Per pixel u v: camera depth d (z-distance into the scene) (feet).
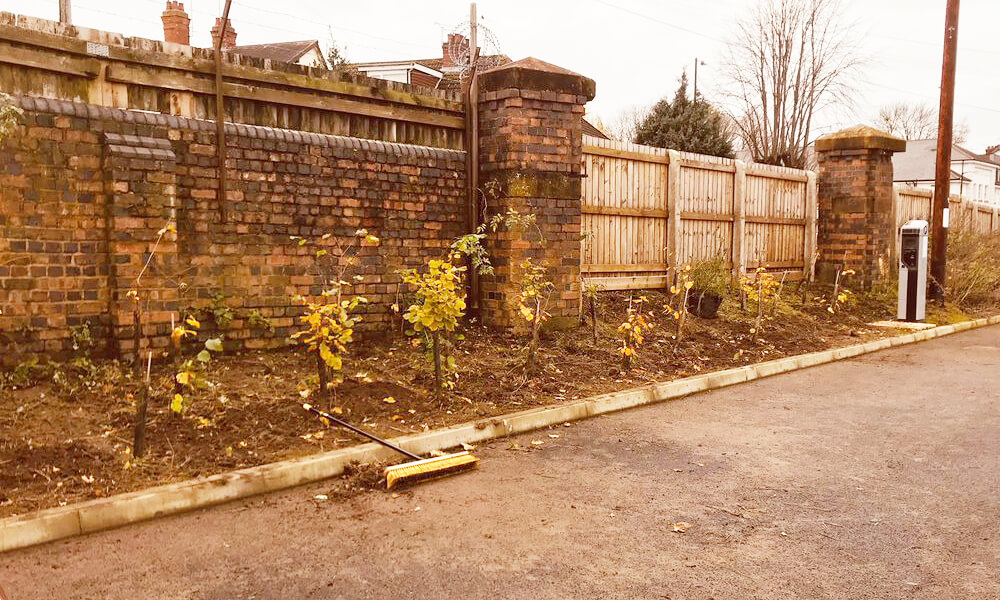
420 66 93.76
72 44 19.26
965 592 10.90
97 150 19.57
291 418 17.95
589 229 32.60
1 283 18.20
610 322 30.94
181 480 14.26
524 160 27.61
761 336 33.24
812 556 12.10
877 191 45.27
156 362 20.34
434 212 27.30
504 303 27.81
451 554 12.03
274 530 12.94
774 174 42.75
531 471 16.39
